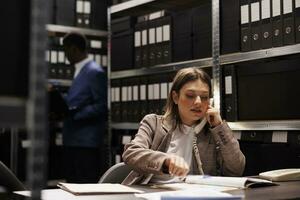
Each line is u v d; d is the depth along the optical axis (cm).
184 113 180
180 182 154
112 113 338
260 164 232
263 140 237
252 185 135
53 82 335
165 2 311
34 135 57
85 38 324
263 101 231
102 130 319
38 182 58
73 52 314
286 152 220
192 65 271
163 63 294
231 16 251
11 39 57
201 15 270
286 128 217
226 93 253
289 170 163
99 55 351
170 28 290
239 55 244
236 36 248
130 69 321
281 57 244
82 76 311
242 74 243
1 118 56
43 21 58
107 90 339
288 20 222
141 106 312
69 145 314
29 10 58
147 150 159
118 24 335
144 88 309
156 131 182
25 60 58
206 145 181
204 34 268
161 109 294
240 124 241
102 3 352
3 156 327
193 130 182
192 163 179
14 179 176
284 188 133
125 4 330
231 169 177
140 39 313
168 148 180
